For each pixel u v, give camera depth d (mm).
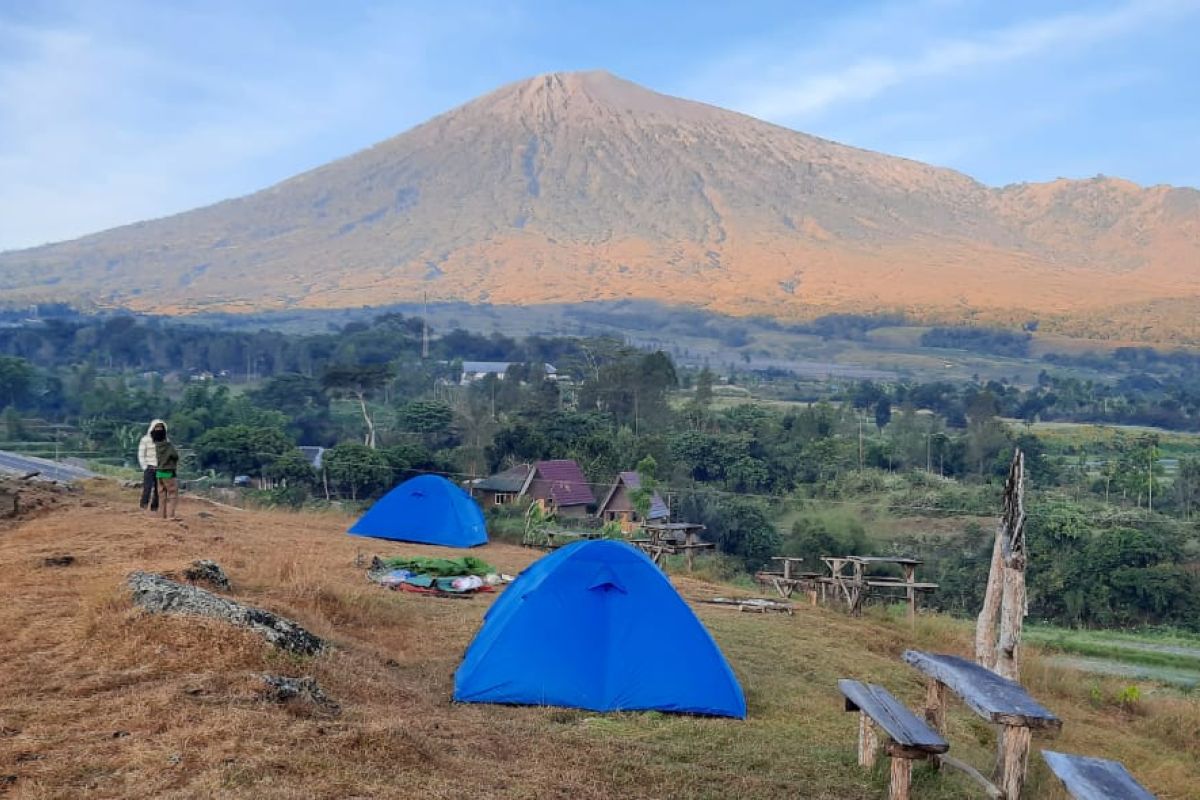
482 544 18438
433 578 12508
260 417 54000
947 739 8539
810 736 8031
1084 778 5676
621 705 8188
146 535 12172
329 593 9992
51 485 17344
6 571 9422
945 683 6961
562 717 7836
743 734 7816
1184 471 45656
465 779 5793
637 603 8656
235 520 16750
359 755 5621
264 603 8977
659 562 19344
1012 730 6660
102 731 5469
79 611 7805
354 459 37938
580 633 8430
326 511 22719
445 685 8336
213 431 41875
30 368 69062
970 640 15047
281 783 5031
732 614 13508
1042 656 17359
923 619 16156
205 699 5980
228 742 5379
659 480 39031
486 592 12664
